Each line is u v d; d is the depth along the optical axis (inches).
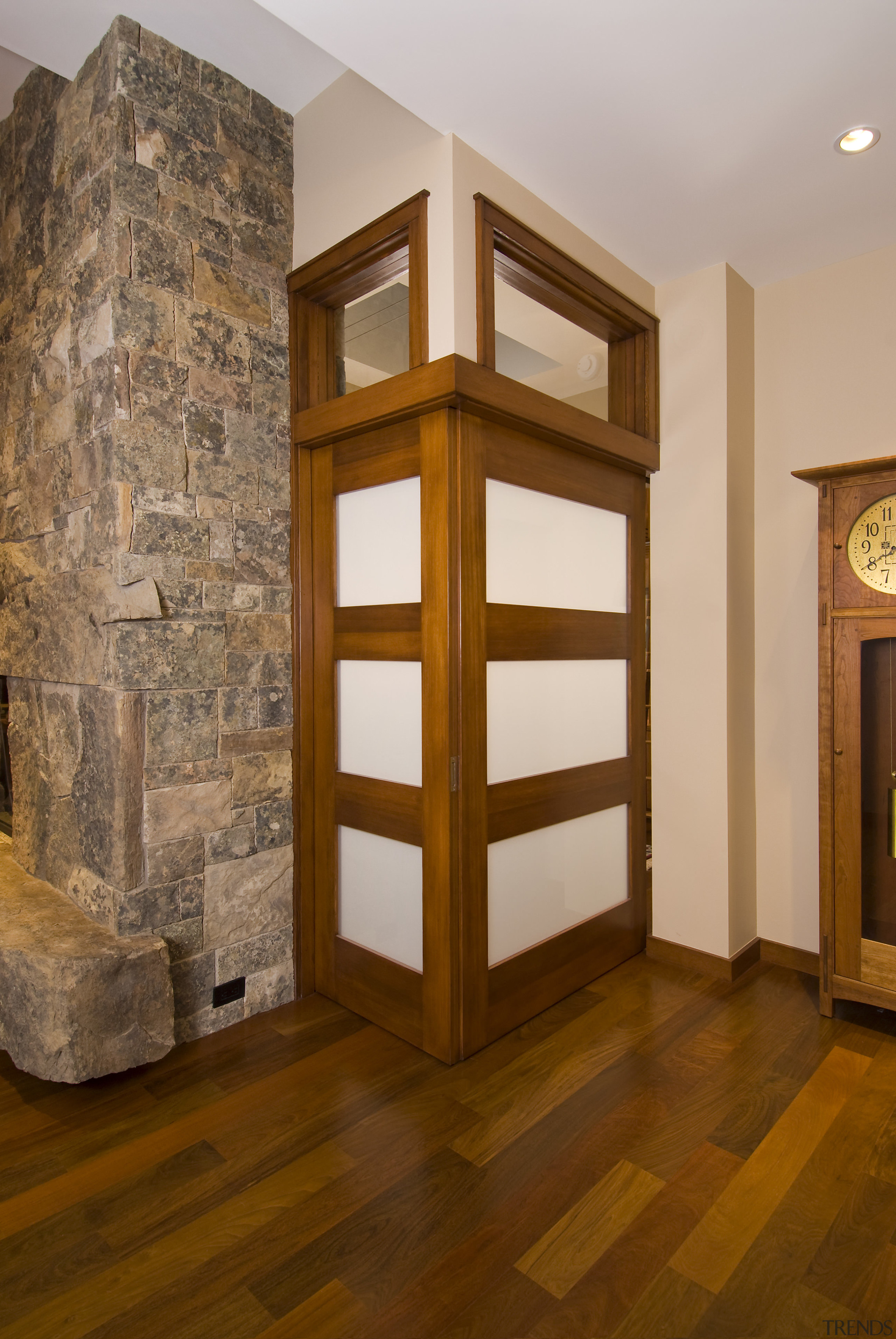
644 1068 83.6
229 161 91.3
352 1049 87.8
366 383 142.7
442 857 84.1
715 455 107.7
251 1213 62.0
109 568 81.9
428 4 62.8
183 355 86.4
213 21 81.7
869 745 91.7
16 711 106.6
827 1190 64.6
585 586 105.2
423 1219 61.3
